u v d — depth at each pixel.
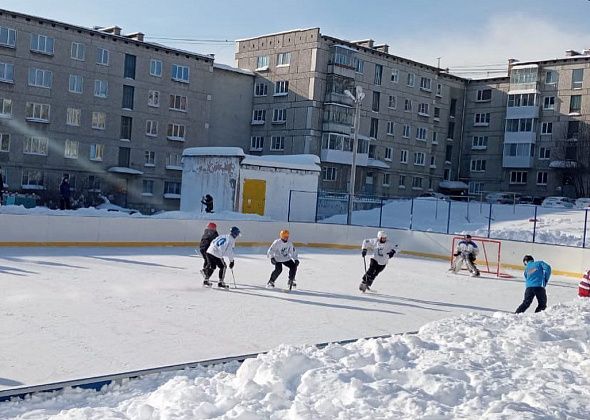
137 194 48.56
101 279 14.46
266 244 25.25
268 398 5.35
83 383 6.50
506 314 10.65
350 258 23.14
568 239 26.97
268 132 54.00
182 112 50.69
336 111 51.47
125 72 47.94
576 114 53.34
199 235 23.20
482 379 6.03
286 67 53.00
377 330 11.05
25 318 10.10
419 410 5.05
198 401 5.52
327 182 51.62
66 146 45.09
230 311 11.79
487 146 59.34
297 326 10.88
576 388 5.96
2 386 6.73
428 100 58.59
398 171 56.62
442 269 22.30
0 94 42.41
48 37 44.16
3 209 20.06
